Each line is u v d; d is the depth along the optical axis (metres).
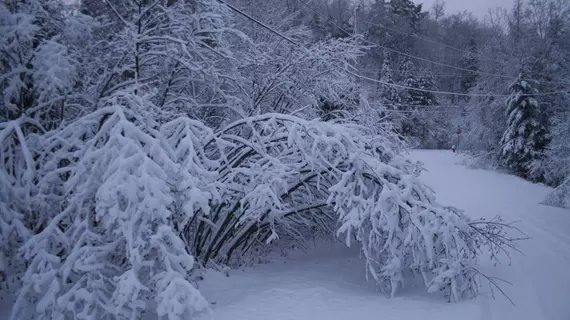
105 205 5.56
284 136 8.50
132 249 5.53
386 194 7.76
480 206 17.88
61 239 6.06
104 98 8.20
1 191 6.18
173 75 10.12
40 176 6.92
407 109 47.38
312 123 8.27
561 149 24.44
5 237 6.09
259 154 8.98
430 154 40.72
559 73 33.03
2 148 6.61
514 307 6.98
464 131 41.84
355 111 13.80
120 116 6.29
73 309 5.40
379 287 8.34
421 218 7.89
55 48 7.11
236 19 16.44
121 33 9.51
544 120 31.92
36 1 7.54
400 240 7.93
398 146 12.55
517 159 32.53
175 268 5.84
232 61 10.73
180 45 9.66
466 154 37.88
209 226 9.99
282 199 9.93
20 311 5.70
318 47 12.91
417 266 7.86
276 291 7.73
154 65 10.27
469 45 64.50
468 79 61.88
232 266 10.21
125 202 5.88
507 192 22.69
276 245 12.83
